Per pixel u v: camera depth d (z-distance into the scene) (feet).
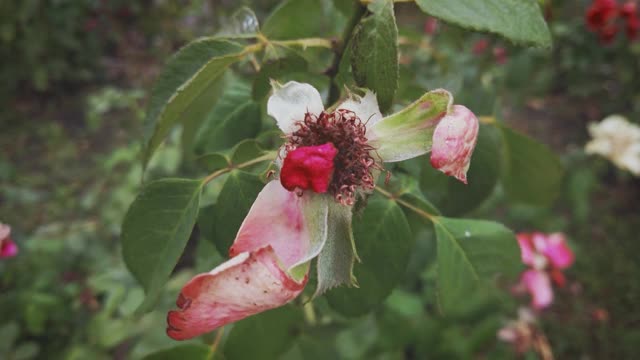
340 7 0.64
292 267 0.42
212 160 0.59
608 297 2.08
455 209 0.73
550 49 0.51
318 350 1.00
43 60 3.33
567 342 1.95
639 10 2.24
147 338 1.06
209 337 0.69
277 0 2.64
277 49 0.58
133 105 2.06
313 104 0.49
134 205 0.55
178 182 0.55
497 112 0.81
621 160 1.87
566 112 3.07
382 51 0.49
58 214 2.39
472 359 1.54
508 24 0.49
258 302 0.39
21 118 3.17
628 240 2.29
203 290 0.38
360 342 1.48
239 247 0.44
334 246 0.46
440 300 0.61
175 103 0.55
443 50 1.68
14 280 1.83
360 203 0.48
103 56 3.67
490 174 0.74
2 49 3.23
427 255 1.64
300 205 0.45
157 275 0.55
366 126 0.48
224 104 0.74
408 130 0.48
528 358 1.62
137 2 3.60
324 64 0.66
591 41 2.82
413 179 0.63
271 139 0.74
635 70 2.81
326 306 0.65
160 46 3.60
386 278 0.59
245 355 0.63
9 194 2.33
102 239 1.90
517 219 2.07
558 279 1.51
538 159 0.80
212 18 3.10
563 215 2.40
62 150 2.88
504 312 1.62
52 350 1.72
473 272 0.61
